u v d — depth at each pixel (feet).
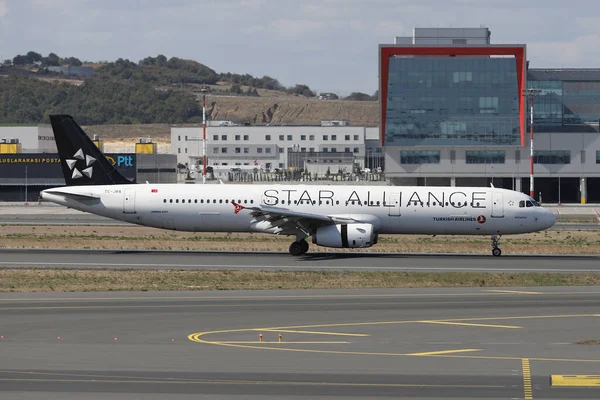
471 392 270.05
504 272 568.00
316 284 506.48
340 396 266.16
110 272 549.54
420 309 421.59
